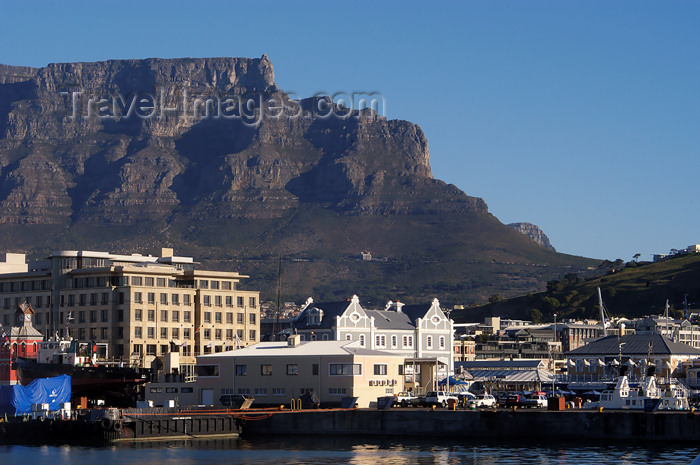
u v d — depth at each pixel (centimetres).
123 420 17788
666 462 14888
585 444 17112
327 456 16075
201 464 15212
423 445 17412
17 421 18200
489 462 15250
